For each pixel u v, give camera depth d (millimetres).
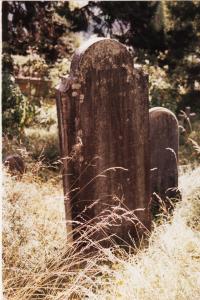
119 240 3473
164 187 4383
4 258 2689
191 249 3111
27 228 3096
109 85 3180
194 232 3436
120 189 3400
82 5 12664
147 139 3449
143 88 3342
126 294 2529
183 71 11516
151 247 3205
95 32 13969
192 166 6043
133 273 2668
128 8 13016
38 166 4277
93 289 2814
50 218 3658
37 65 11133
